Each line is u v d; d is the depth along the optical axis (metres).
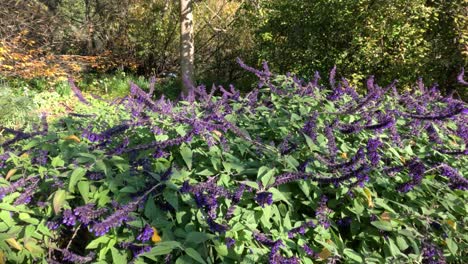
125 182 1.96
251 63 9.77
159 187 1.90
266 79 3.25
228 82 11.55
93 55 13.28
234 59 11.70
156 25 12.67
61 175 1.93
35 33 11.92
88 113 3.12
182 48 9.90
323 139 2.31
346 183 2.09
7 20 10.87
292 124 2.44
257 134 2.54
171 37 12.91
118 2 12.91
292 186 2.15
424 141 2.78
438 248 1.94
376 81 7.54
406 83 7.24
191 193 1.91
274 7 8.69
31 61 10.45
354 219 2.11
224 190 1.88
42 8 12.52
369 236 2.11
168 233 1.79
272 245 1.83
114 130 2.25
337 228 2.12
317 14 7.84
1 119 6.43
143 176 1.99
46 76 10.74
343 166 2.07
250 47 11.33
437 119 2.53
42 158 2.14
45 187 2.00
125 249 1.81
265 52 8.75
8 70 10.30
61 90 10.04
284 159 2.10
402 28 7.02
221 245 1.77
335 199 2.11
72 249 2.06
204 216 1.83
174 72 13.15
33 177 2.01
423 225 2.12
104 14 13.12
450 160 2.58
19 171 2.18
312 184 2.09
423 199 2.25
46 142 2.31
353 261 1.93
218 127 2.12
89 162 1.99
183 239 1.80
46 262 1.86
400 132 2.85
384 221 1.99
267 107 2.81
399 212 2.12
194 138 2.22
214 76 12.17
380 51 7.19
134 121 2.35
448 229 2.05
